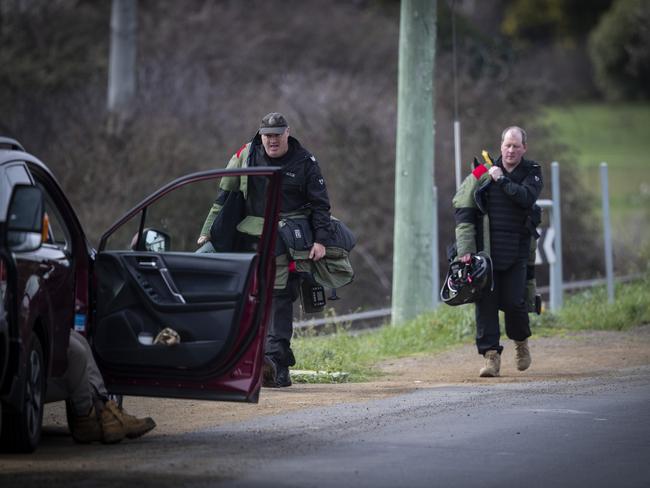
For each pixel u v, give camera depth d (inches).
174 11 4431.6
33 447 1030.4
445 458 1025.5
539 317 2124.8
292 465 988.6
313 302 1435.8
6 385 973.2
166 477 933.2
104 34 4330.7
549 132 3966.5
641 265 3555.6
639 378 1560.0
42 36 4003.4
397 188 2237.9
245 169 1088.2
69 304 1092.5
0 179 1013.2
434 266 2250.2
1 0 3978.8
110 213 3174.2
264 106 3762.3
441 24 4212.6
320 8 4554.6
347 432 1154.0
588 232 3782.0
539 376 1611.7
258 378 1074.1
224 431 1166.3
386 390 1469.0
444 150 3686.0
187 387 1079.0
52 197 1115.9
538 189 1563.7
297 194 1405.0
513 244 1563.7
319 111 3693.4
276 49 4387.3
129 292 1088.2
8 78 3708.2
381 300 3440.0
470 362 1801.2
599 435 1138.7
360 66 4377.5
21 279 989.2
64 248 1119.0
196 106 3663.9
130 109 3489.2
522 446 1082.1
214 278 1079.0
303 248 1400.1
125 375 1091.3
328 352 1761.8
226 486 903.7
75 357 1084.5
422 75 2220.7
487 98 3932.1
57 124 3609.7
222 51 4288.9
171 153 3319.4
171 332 1061.8
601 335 2038.6
